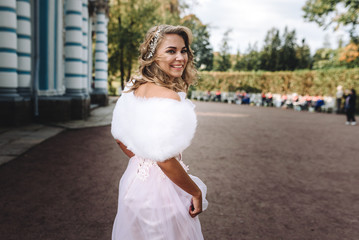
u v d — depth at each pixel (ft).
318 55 149.18
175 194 4.53
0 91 29.35
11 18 28.60
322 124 45.19
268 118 51.24
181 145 3.88
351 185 15.61
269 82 95.76
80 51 36.40
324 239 9.86
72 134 26.68
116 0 87.92
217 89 106.63
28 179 14.48
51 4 38.99
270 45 151.53
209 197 13.10
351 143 28.71
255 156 21.59
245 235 9.89
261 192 14.03
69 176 15.12
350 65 88.38
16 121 29.32
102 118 37.96
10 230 9.62
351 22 64.85
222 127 36.96
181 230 4.50
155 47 4.38
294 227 10.61
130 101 4.46
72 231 9.70
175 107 3.91
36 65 31.86
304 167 19.06
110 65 94.12
